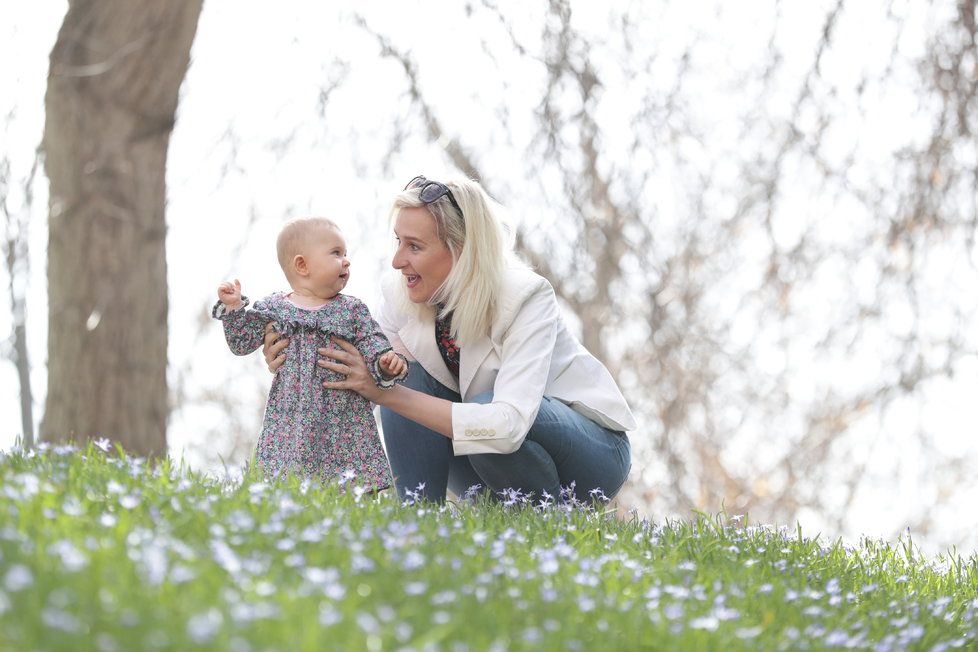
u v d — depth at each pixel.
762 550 5.75
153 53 12.93
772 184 17.88
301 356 5.95
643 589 4.43
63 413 12.96
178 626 3.03
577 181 17.62
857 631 4.63
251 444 18.53
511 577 4.19
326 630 3.15
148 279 13.24
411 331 6.55
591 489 6.74
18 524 3.77
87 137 12.97
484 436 6.00
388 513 5.05
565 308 18.20
